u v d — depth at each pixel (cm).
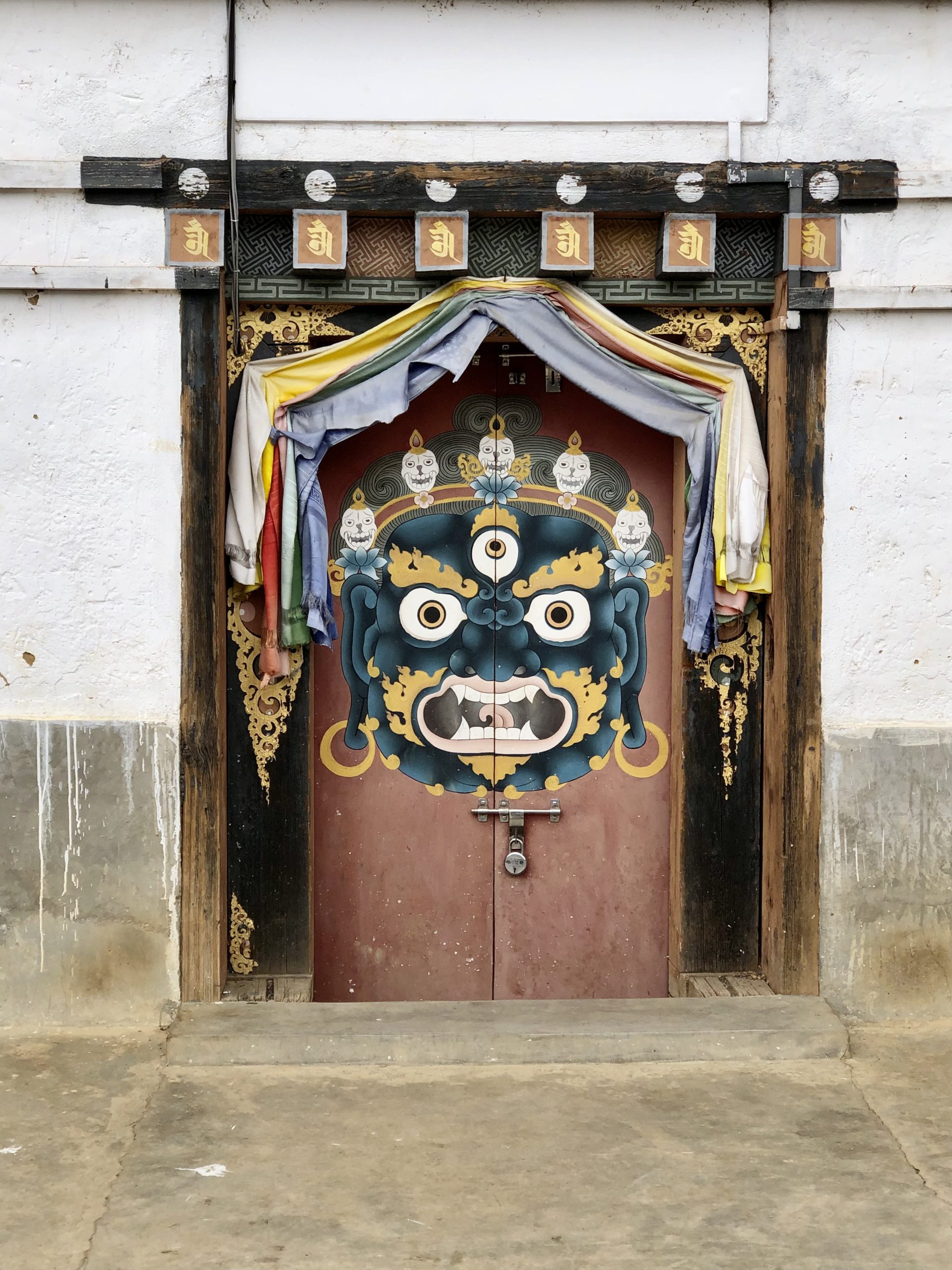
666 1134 409
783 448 489
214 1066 455
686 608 500
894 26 482
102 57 469
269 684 503
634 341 488
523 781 541
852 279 487
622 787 541
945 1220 361
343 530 532
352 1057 459
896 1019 500
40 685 482
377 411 483
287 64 471
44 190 468
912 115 485
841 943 498
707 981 514
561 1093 438
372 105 473
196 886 484
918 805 496
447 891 541
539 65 476
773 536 496
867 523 493
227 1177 381
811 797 495
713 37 478
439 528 535
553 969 544
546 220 476
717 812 518
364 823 538
